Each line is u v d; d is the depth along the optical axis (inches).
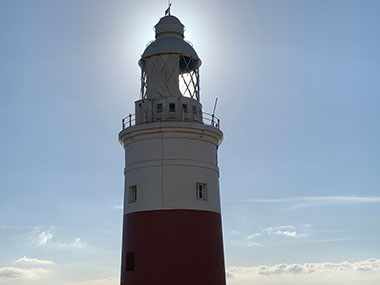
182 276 1042.7
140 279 1053.8
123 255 1112.8
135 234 1088.8
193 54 1229.7
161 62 1203.9
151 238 1066.7
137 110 1190.9
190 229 1074.1
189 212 1083.3
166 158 1107.3
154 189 1094.4
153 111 1165.1
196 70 1245.1
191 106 1182.3
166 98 1165.7
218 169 1190.3
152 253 1058.1
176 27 1279.5
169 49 1203.9
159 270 1044.5
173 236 1062.4
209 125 1146.7
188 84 1221.1
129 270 1080.2
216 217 1131.3
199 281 1051.9
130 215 1114.7
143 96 1233.4
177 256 1051.3
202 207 1103.6
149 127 1113.4
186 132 1122.0
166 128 1109.7
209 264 1075.3
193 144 1131.3
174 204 1082.7
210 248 1088.8
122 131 1168.8
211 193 1134.4
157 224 1071.6
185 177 1103.0
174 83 1194.0
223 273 1121.4
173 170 1101.7
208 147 1158.3
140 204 1099.9
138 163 1127.0
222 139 1216.8
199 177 1119.0
